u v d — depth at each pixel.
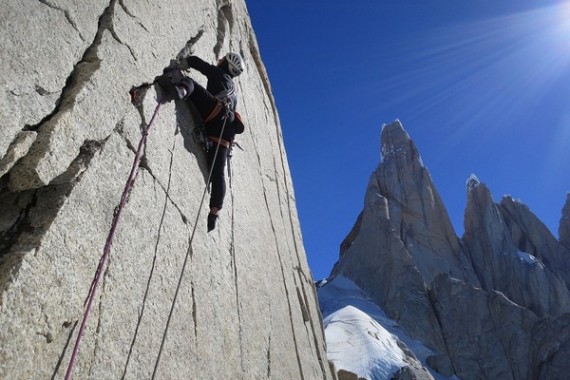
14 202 3.44
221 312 5.34
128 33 4.99
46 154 3.48
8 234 3.26
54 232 3.36
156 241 4.48
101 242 3.76
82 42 4.29
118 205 4.09
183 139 5.54
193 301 4.81
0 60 3.34
